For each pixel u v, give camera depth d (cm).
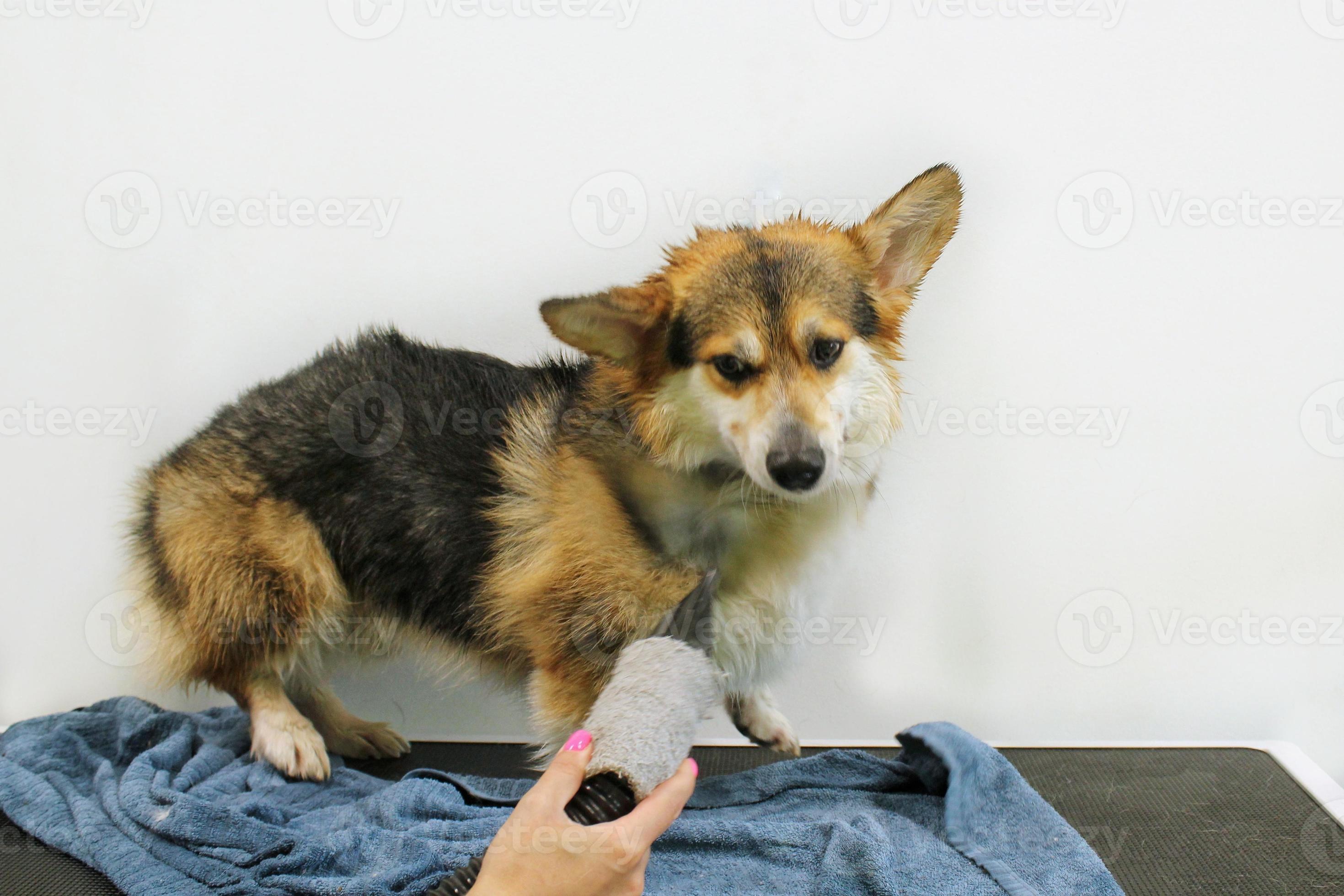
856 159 161
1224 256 162
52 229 170
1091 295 164
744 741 176
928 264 133
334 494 149
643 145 162
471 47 162
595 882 95
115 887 126
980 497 171
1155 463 168
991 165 161
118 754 161
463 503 143
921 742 144
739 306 120
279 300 171
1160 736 176
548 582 136
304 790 150
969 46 157
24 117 167
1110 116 158
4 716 184
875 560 173
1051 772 160
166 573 155
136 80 165
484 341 169
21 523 179
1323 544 168
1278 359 164
